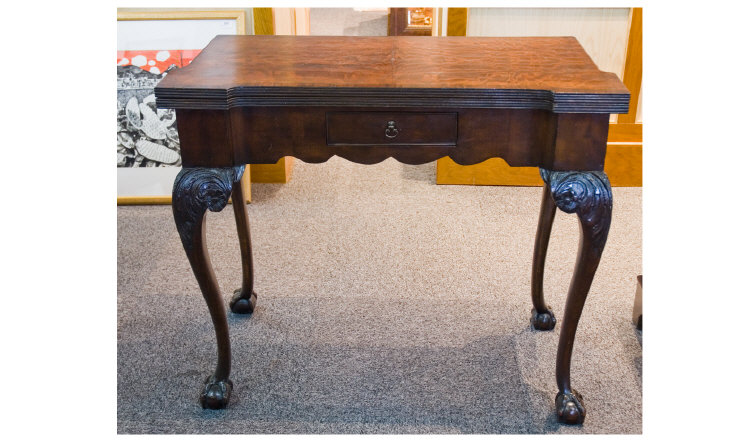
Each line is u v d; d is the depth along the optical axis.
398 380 1.98
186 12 3.00
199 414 1.86
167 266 2.59
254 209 3.05
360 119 1.65
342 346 2.13
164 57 3.03
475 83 1.62
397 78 1.66
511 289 2.43
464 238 2.78
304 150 1.68
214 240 2.78
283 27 3.29
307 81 1.63
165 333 2.19
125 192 3.12
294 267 2.58
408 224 2.90
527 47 1.97
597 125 1.58
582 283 1.71
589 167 1.62
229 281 2.49
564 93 1.54
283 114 1.64
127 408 1.88
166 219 2.97
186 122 1.61
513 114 1.63
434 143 1.66
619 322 2.24
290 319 2.26
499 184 3.26
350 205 3.08
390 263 2.60
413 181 3.33
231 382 1.92
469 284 2.46
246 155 1.68
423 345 2.13
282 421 1.83
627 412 1.86
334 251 2.69
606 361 2.05
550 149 1.62
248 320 2.26
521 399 1.91
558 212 2.99
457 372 2.01
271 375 2.00
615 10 3.01
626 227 2.86
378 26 6.21
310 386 1.96
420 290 2.43
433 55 1.89
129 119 3.06
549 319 2.19
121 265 2.59
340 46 1.98
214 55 1.88
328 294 2.40
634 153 3.16
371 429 1.80
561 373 1.83
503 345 2.13
